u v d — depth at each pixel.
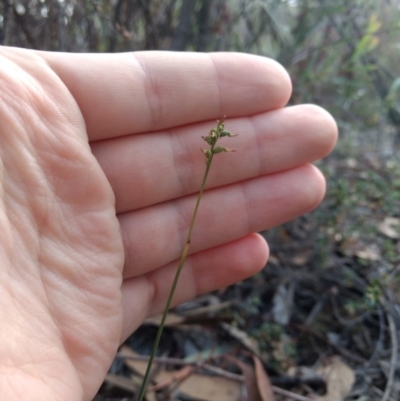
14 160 0.09
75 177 0.10
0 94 0.09
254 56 0.12
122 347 0.14
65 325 0.09
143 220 0.12
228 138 0.12
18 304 0.08
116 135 0.12
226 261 0.13
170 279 0.13
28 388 0.08
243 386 0.13
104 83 0.11
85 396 0.10
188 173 0.12
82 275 0.10
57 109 0.10
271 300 0.16
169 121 0.12
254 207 0.13
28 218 0.09
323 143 0.13
